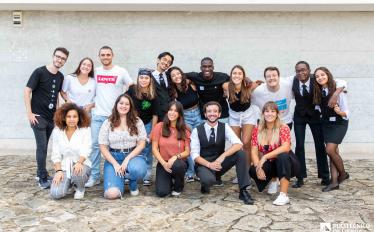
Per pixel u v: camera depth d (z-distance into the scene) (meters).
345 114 4.84
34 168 6.15
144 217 4.09
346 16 7.38
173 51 7.47
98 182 5.38
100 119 5.23
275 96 5.21
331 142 4.96
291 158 4.61
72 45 7.46
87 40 7.45
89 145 4.69
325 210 4.30
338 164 5.02
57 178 4.56
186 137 4.79
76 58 7.48
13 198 4.67
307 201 4.61
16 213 4.19
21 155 7.10
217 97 5.41
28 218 4.05
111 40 7.46
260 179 4.67
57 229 3.77
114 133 4.72
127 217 4.08
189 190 5.06
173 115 4.72
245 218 4.06
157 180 4.76
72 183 4.71
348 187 5.20
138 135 4.79
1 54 7.49
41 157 5.02
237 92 5.16
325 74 4.88
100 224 3.90
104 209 4.31
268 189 4.97
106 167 4.78
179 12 7.40
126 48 7.47
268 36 7.43
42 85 4.99
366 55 7.44
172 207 4.39
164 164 4.65
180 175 4.65
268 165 4.66
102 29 7.44
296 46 7.45
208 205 4.46
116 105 4.75
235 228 3.80
